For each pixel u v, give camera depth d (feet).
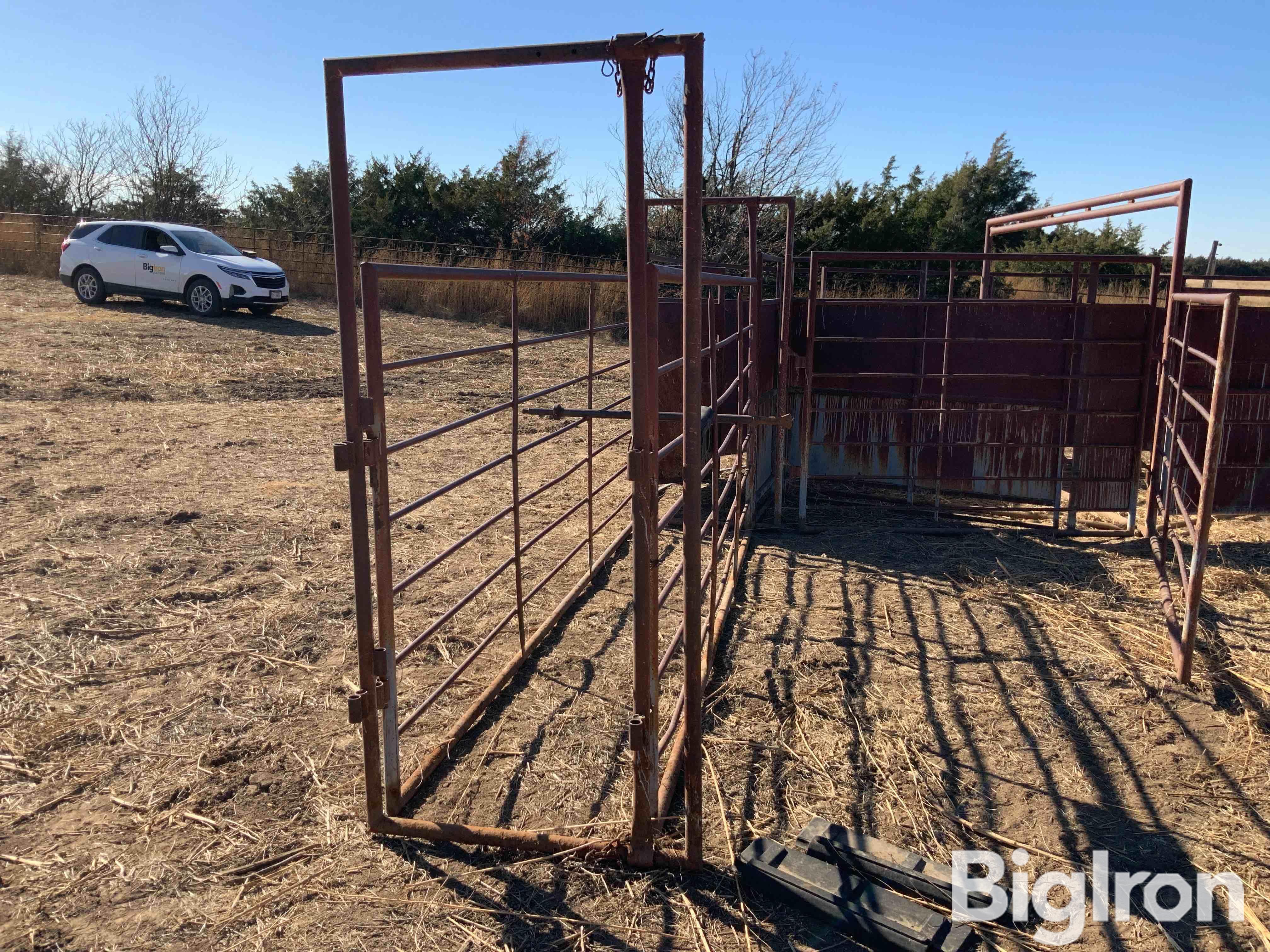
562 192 92.58
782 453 23.17
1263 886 10.11
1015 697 14.48
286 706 13.51
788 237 21.97
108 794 11.25
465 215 91.09
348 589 17.90
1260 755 12.82
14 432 28.91
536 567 19.69
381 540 10.18
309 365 43.73
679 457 24.61
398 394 38.81
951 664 15.65
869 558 21.45
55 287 66.59
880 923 9.10
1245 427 22.85
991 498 26.84
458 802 11.34
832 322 24.64
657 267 9.42
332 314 62.85
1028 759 12.72
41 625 15.65
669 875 10.08
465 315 66.23
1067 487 23.76
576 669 15.15
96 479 24.54
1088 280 24.31
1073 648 16.34
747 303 21.81
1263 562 20.90
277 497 23.77
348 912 9.40
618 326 17.52
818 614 17.85
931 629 17.19
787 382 22.76
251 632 15.88
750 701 14.20
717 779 12.02
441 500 24.41
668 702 14.07
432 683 14.40
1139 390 23.03
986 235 28.68
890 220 83.61
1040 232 86.38
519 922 9.33
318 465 27.37
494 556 20.29
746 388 19.67
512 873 10.05
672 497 25.21
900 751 12.80
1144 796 11.85
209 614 16.53
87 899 9.43
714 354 14.35
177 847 10.30
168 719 13.01
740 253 71.61
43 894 9.47
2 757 11.87
